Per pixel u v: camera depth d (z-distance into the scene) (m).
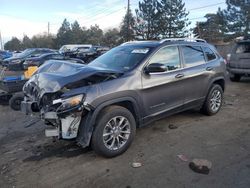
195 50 6.19
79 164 4.41
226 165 4.20
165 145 4.98
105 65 5.34
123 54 5.49
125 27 48.75
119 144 4.62
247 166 4.16
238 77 12.14
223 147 4.84
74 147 5.06
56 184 3.90
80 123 4.33
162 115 5.37
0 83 8.68
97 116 4.39
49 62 5.51
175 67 5.59
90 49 25.06
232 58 11.91
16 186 3.89
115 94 4.49
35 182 3.97
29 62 18.09
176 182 3.80
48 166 4.41
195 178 3.88
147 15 43.00
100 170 4.20
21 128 6.45
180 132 5.58
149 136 5.41
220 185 3.70
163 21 42.38
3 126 6.69
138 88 4.82
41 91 4.59
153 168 4.19
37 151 5.02
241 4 41.12
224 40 44.00
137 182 3.84
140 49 5.41
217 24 48.88
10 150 5.16
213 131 5.62
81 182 3.91
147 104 5.01
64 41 83.50
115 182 3.87
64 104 4.21
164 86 5.27
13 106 8.12
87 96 4.24
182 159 4.43
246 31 40.88
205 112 6.57
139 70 4.93
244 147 4.82
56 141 5.40
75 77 4.43
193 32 49.56
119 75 4.75
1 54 33.66
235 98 8.75
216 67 6.56
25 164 4.53
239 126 5.90
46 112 4.42
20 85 8.45
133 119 4.76
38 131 6.13
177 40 5.88
